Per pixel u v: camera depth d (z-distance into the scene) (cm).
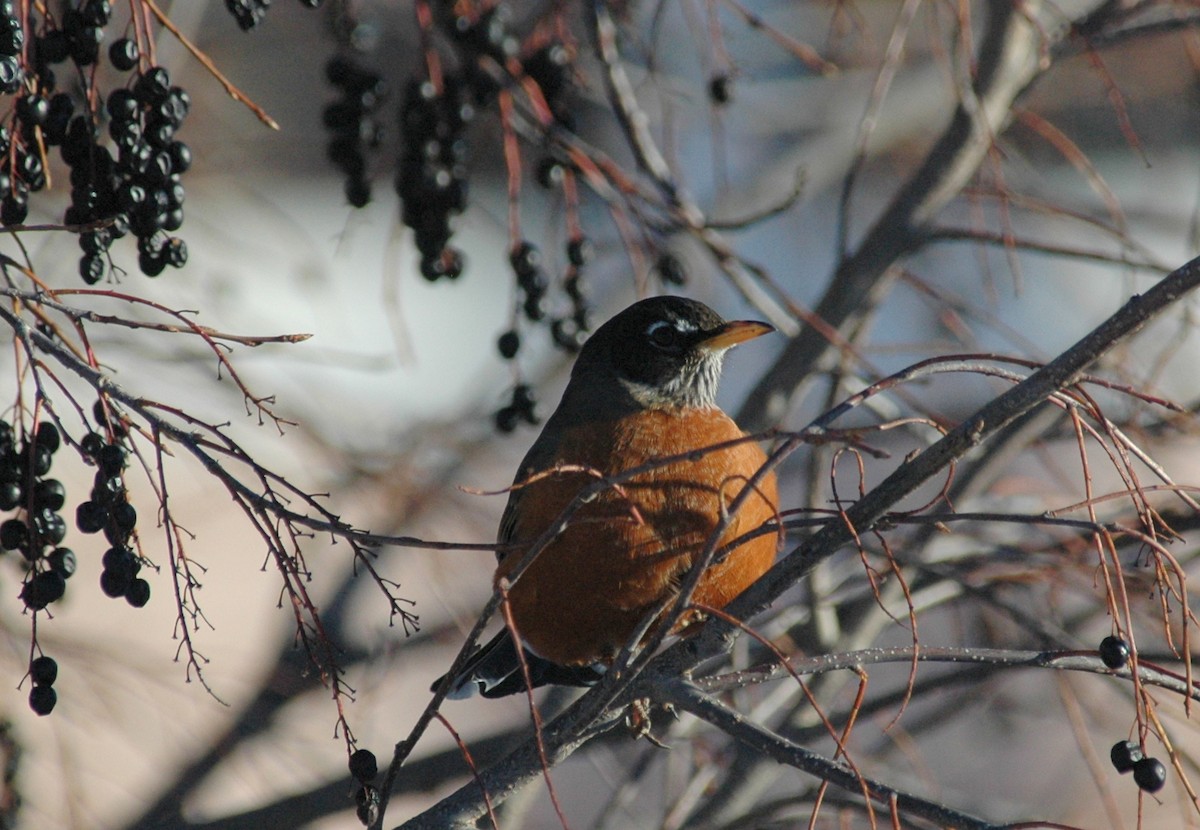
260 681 1120
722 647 673
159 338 1182
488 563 1241
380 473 1216
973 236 1087
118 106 631
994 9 1172
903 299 1702
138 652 1068
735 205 1697
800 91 1734
